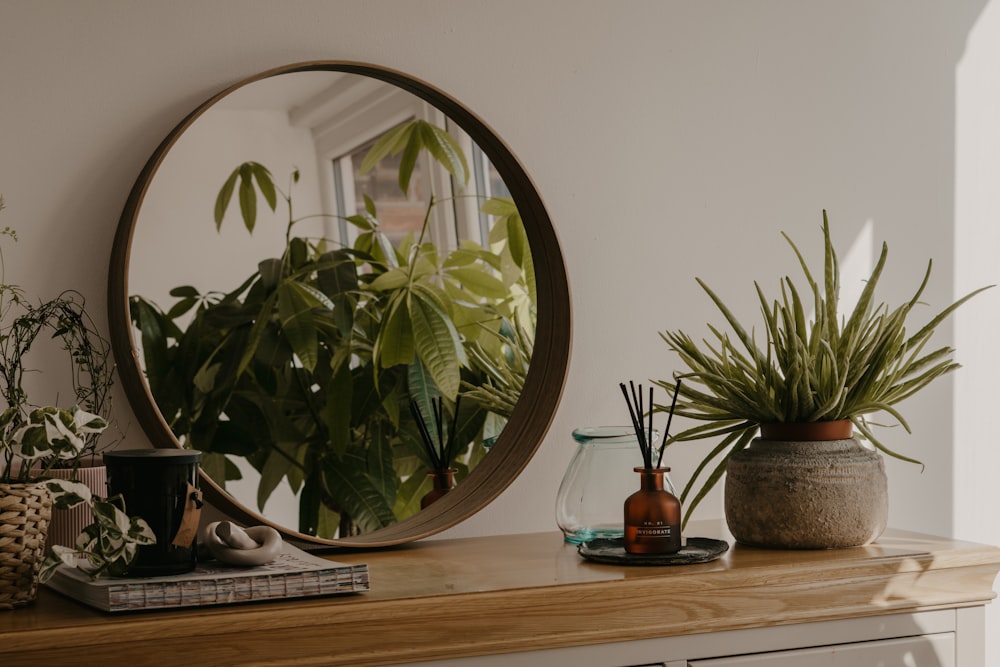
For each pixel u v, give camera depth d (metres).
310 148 1.72
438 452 1.77
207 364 1.64
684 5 1.97
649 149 1.94
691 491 1.94
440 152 1.80
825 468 1.56
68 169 1.57
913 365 1.66
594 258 1.89
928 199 2.15
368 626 1.23
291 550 1.43
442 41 1.81
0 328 1.52
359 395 1.74
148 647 1.14
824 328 1.73
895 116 2.13
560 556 1.56
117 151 1.60
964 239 2.18
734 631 1.42
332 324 1.73
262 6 1.69
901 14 2.14
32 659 1.10
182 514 1.25
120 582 1.18
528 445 1.79
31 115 1.55
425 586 1.33
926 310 2.14
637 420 1.57
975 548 1.57
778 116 2.04
